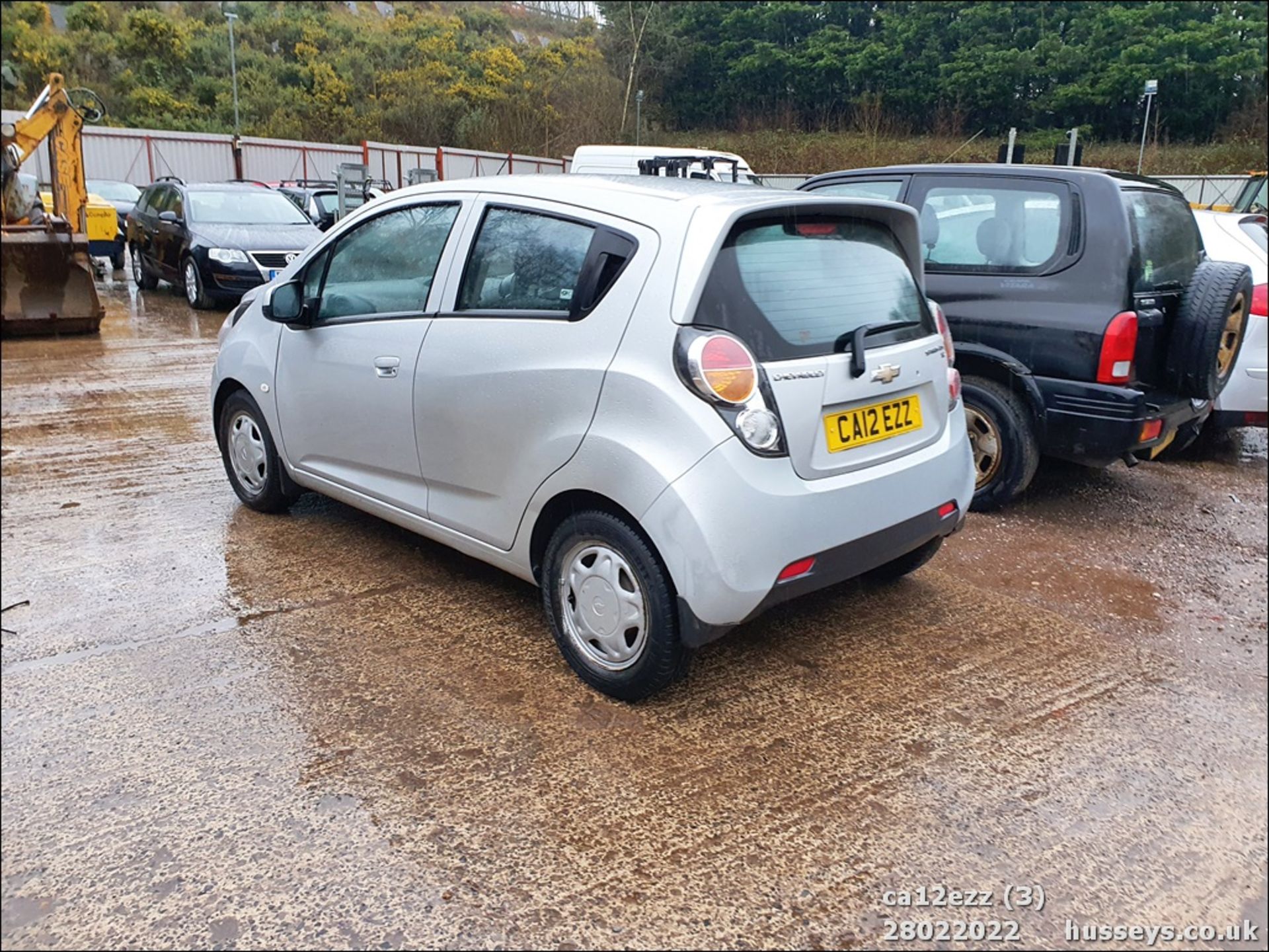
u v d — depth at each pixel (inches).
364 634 138.3
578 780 105.9
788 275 119.3
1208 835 100.0
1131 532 193.0
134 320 427.5
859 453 120.4
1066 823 101.3
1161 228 191.3
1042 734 117.9
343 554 167.5
